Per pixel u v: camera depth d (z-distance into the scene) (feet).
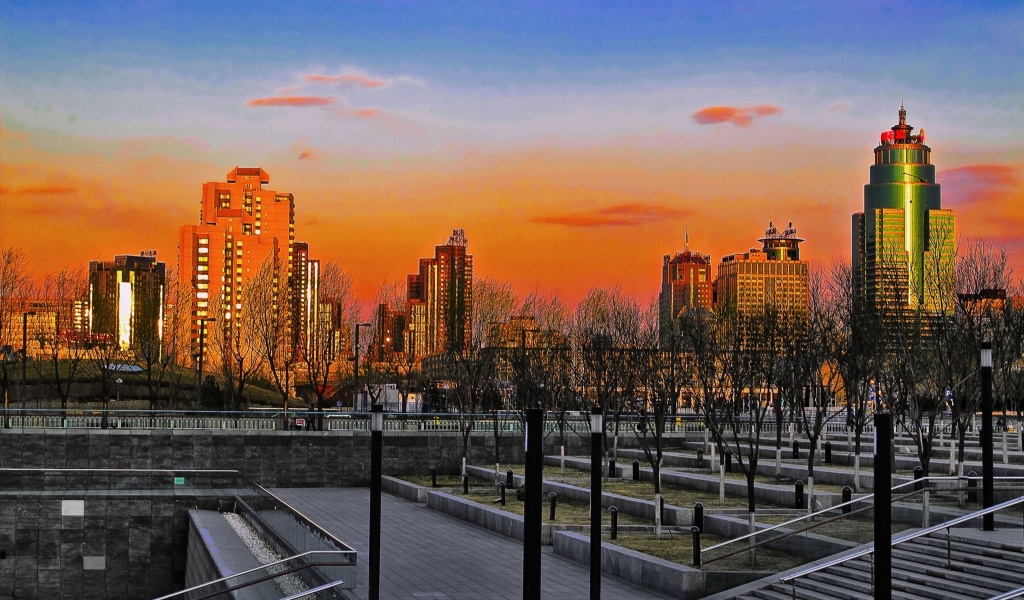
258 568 95.55
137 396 334.65
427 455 222.48
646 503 136.56
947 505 103.60
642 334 264.72
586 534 122.62
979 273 196.13
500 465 225.15
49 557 170.40
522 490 164.45
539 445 77.05
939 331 175.73
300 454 215.72
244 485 157.07
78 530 170.71
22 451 204.85
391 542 136.15
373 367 351.25
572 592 102.89
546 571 114.11
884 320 195.11
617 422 205.77
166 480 171.73
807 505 134.72
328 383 396.16
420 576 113.09
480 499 169.27
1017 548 87.04
